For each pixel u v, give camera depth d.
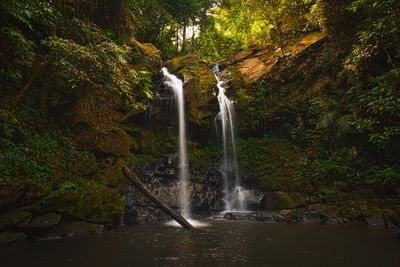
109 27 10.55
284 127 13.34
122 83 7.05
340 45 11.98
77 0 8.78
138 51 10.86
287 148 12.31
